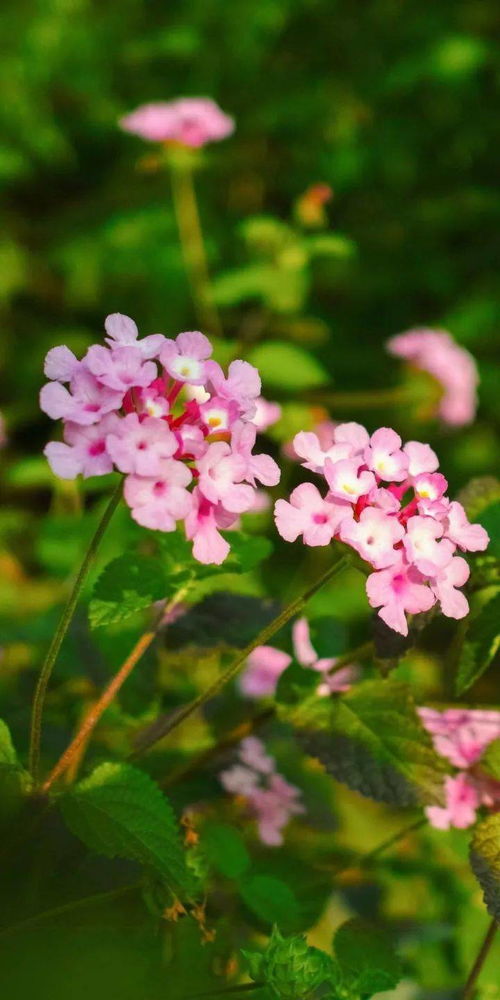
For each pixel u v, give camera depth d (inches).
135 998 16.1
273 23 41.9
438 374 30.9
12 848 16.6
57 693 19.4
